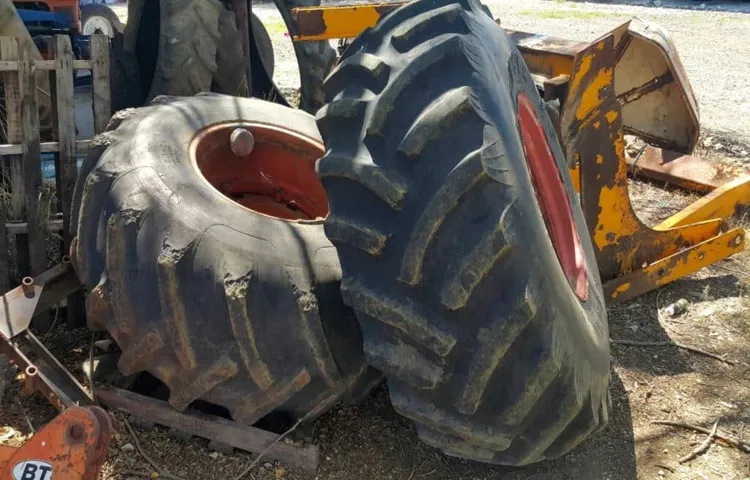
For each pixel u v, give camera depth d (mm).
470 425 2225
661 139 5707
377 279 2191
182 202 2643
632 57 5223
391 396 2260
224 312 2457
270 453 2645
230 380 2516
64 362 3156
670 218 4418
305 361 2482
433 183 2146
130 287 2580
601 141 3680
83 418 1892
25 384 2508
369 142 2258
